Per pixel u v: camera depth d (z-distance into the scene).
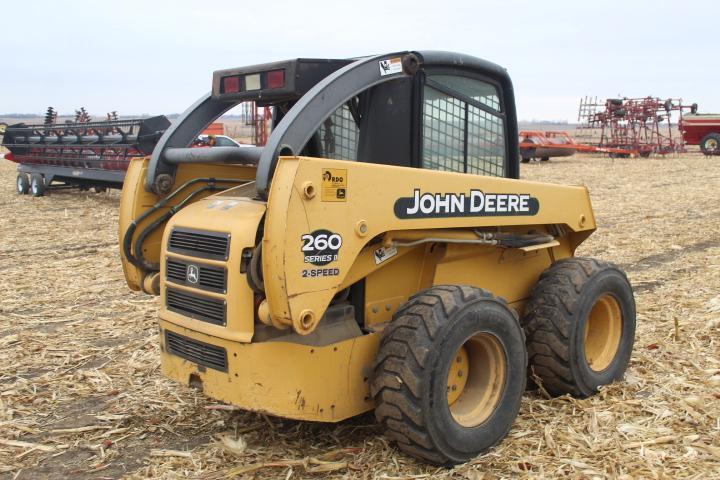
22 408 4.85
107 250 10.89
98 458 4.13
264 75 4.12
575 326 4.65
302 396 3.69
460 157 4.63
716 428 4.31
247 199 4.03
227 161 3.96
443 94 4.47
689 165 29.19
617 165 29.70
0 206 16.50
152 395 5.04
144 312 7.26
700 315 6.65
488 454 4.01
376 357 3.83
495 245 4.52
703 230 12.17
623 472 3.78
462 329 3.78
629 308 5.12
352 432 4.32
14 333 6.58
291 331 3.74
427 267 4.40
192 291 3.90
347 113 4.21
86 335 6.50
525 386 4.52
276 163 3.53
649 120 36.16
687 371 5.29
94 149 15.95
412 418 3.66
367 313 4.10
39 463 4.09
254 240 3.62
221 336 3.70
